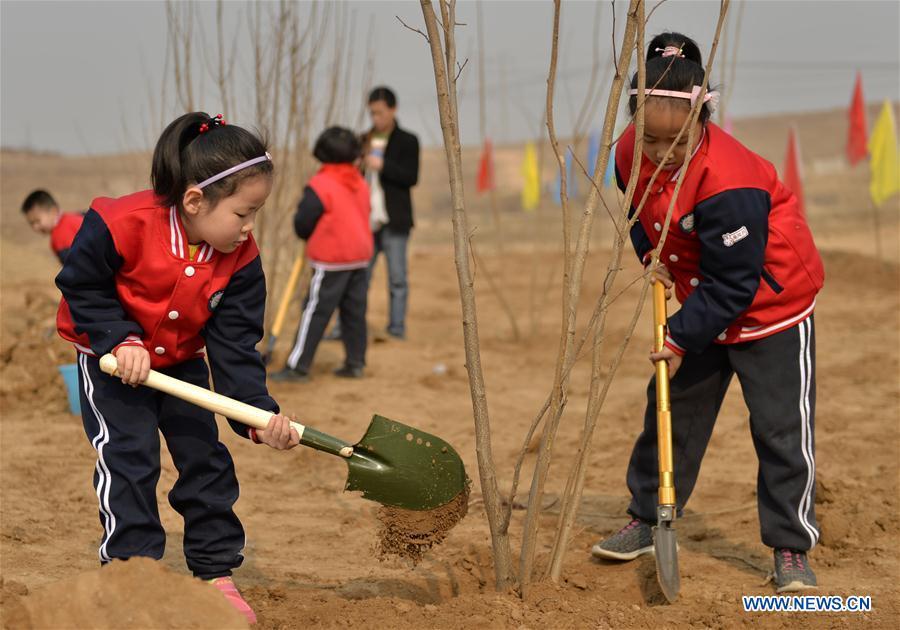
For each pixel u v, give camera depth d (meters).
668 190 3.40
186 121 2.90
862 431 5.95
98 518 4.45
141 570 2.49
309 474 5.32
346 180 7.35
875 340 9.02
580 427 6.28
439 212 32.44
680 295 3.77
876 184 13.47
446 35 3.02
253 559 4.01
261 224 7.98
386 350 8.78
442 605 3.21
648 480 3.85
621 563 3.91
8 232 19.48
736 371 3.60
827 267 13.02
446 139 3.07
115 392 2.99
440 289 13.12
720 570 3.90
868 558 3.95
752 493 4.90
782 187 3.52
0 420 6.21
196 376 3.19
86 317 2.91
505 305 9.48
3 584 3.13
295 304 9.79
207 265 2.96
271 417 2.99
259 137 3.05
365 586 3.64
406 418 6.49
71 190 24.98
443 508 3.19
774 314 3.50
